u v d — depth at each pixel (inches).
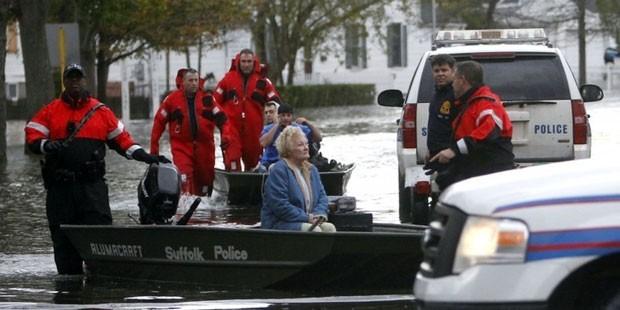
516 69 1797.5
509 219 880.3
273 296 1341.0
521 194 888.9
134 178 2842.0
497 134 1428.4
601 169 930.7
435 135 1503.4
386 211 2090.3
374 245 1306.6
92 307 1284.4
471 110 1438.2
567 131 1784.0
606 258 880.9
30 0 3698.3
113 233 1417.3
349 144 3811.5
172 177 1483.8
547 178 916.0
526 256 874.8
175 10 5472.4
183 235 1369.3
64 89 1485.0
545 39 2076.8
